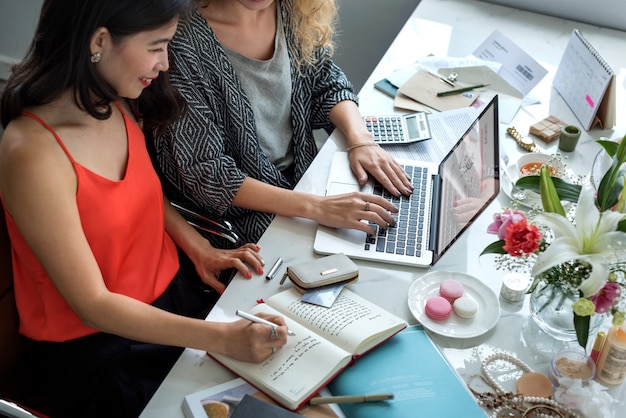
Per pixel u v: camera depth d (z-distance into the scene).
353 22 2.49
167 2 1.15
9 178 1.20
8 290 1.33
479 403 1.12
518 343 1.22
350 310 1.23
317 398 1.10
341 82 1.80
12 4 2.60
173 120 1.48
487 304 1.28
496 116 1.34
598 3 2.02
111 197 1.31
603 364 1.14
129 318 1.21
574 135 1.61
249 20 1.61
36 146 1.20
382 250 1.38
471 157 1.41
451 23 2.06
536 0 2.10
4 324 1.34
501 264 1.32
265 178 1.70
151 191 1.42
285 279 1.31
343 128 1.69
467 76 1.84
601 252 1.05
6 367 1.37
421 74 1.84
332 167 1.60
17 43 2.71
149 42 1.19
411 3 2.38
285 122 1.78
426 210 1.47
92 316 1.22
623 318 1.05
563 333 1.22
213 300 1.62
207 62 1.56
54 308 1.33
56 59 1.16
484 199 1.27
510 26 2.06
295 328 1.20
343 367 1.15
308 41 1.73
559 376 1.12
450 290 1.28
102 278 1.27
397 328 1.20
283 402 1.09
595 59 1.64
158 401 1.11
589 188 1.09
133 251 1.40
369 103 1.79
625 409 1.12
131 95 1.28
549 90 1.83
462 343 1.22
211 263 1.50
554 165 1.53
